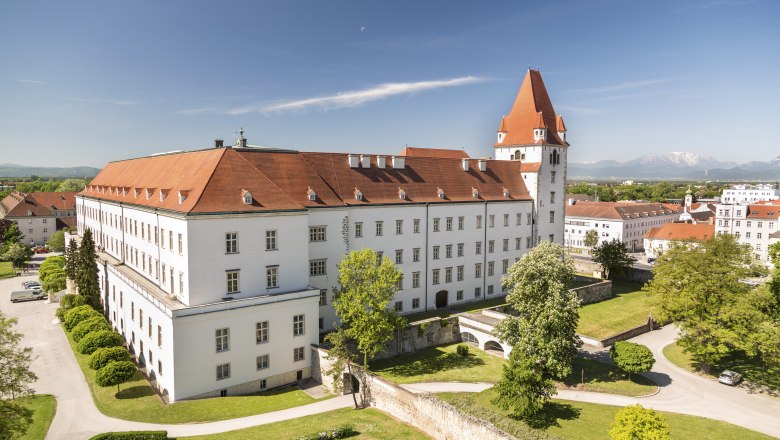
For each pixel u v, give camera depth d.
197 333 45.75
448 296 78.00
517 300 53.06
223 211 48.66
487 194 83.50
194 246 47.25
